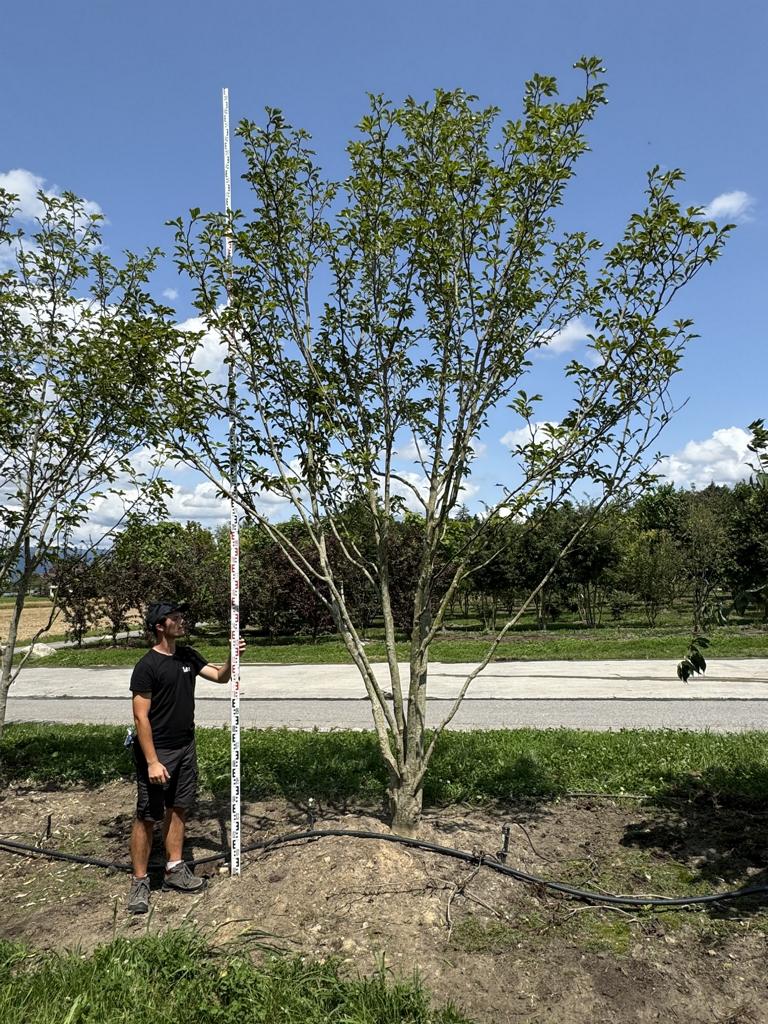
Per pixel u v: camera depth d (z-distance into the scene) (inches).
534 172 166.4
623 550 920.9
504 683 519.5
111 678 639.8
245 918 148.9
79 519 256.5
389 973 130.3
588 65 170.4
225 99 186.4
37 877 186.2
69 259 256.5
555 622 1090.7
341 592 196.9
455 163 166.1
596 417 186.2
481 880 164.9
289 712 433.7
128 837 210.8
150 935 139.6
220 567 901.2
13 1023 112.2
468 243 174.1
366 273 192.4
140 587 876.6
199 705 466.9
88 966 128.6
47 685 604.1
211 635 1036.5
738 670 550.9
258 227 183.6
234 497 180.2
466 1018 119.3
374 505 191.3
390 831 189.9
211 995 120.9
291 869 165.2
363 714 422.0
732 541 817.5
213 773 264.4
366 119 177.6
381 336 187.9
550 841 194.2
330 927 144.3
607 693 466.6
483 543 197.0
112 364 188.9
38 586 269.0
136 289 263.9
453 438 183.2
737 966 134.3
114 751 304.2
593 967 134.8
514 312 180.4
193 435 184.4
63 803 241.4
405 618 797.2
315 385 191.6
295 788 241.9
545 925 149.5
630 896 162.4
